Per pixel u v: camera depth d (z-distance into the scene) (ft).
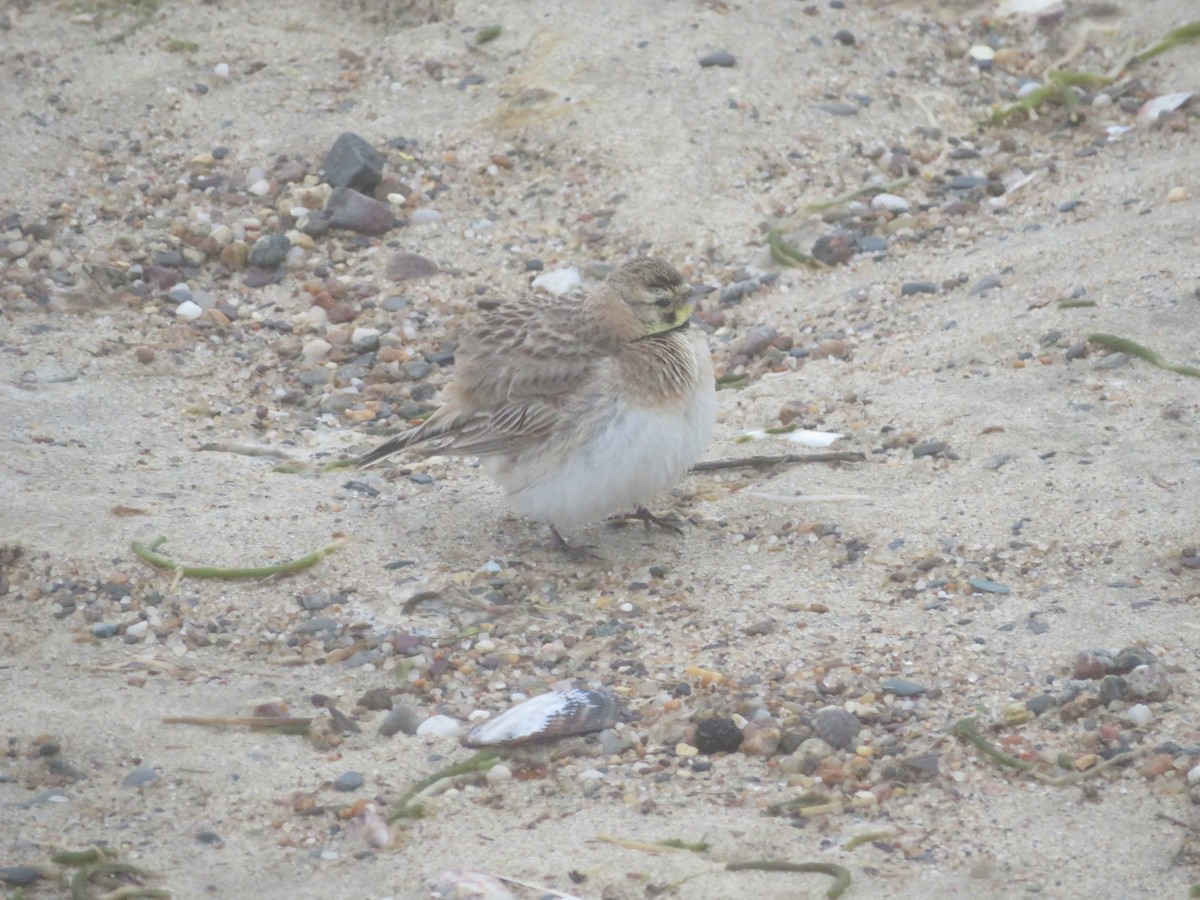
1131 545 35.86
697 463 41.37
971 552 36.40
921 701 31.30
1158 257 48.57
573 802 28.63
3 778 28.76
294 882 26.30
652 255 52.65
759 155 56.90
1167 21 63.62
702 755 30.14
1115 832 27.22
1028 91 60.59
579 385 35.70
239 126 58.90
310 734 30.63
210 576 35.86
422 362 47.93
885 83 61.05
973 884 25.91
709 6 64.28
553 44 61.82
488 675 32.96
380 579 36.37
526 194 55.57
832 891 25.54
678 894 25.70
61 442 41.91
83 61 62.34
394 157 57.16
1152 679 30.86
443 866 26.50
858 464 40.75
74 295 49.98
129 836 27.35
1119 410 41.50
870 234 53.36
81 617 34.81
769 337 47.85
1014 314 46.83
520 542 38.32
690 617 34.86
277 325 49.55
